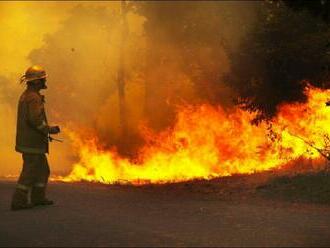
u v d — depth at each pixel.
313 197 10.81
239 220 8.53
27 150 9.68
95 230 7.79
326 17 7.83
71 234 7.56
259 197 11.23
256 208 9.68
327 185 11.45
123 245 6.93
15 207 9.52
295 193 11.32
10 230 7.86
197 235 7.47
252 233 7.59
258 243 7.02
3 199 10.77
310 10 7.89
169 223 8.28
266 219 8.61
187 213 9.16
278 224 8.21
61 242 7.13
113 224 8.20
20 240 7.28
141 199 10.85
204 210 9.44
